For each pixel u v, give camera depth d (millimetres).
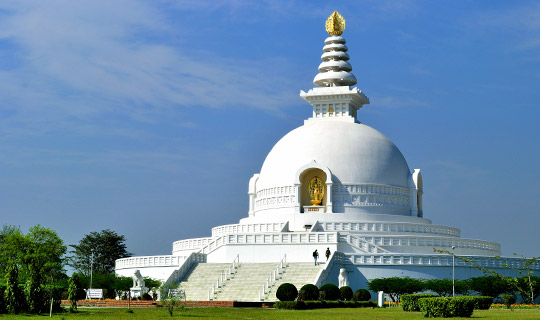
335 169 129875
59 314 75562
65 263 129750
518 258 116625
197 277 109125
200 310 84062
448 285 103500
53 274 117250
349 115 141125
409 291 104062
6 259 117188
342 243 114250
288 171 131375
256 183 138750
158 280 110938
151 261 121625
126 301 95312
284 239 114500
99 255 176125
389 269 109250
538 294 106125
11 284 75688
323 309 86938
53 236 121438
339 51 147000
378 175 131000
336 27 148750
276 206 131500
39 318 69375
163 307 90688
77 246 176125
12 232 130625
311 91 141875
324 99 141750
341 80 143250
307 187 131750
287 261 113562
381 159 132500
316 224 123250
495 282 103375
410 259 109812
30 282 77438
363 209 128875
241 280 106250
